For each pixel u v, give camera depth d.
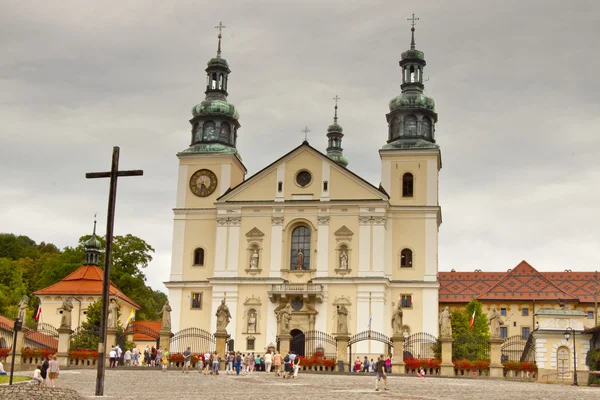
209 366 59.94
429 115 89.12
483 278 108.06
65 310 62.44
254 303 82.75
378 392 37.34
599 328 51.28
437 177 85.75
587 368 54.59
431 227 84.00
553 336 55.81
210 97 94.38
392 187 85.81
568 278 108.81
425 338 80.94
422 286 82.50
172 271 87.25
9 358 61.00
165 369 59.41
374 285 80.94
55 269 110.69
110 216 32.25
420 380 51.09
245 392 36.19
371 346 79.31
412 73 91.12
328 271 82.31
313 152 85.38
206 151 89.88
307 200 84.25
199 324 85.19
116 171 32.41
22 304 62.44
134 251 108.81
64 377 45.66
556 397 34.00
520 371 58.22
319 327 81.06
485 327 88.56
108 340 65.50
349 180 84.19
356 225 82.94
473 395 35.41
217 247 85.00
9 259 134.75
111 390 36.53
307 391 37.38
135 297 109.25
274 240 84.00
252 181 86.06
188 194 89.25
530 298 102.06
